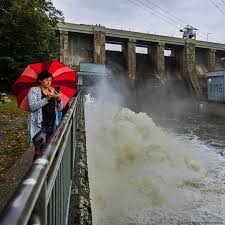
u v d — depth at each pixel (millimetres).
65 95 4836
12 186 4824
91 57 43125
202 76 51438
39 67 4625
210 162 11008
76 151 6699
